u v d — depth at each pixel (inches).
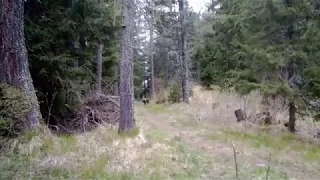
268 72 397.7
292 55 359.9
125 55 349.4
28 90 290.2
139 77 1332.4
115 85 644.1
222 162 287.3
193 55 837.8
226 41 604.1
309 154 327.0
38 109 300.8
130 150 295.0
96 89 486.3
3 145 261.0
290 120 432.5
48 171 224.5
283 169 275.3
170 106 743.1
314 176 259.4
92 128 382.3
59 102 369.7
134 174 235.1
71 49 376.2
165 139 358.0
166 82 1242.0
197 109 621.9
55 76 346.9
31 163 233.6
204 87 847.1
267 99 491.8
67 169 231.9
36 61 335.9
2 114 261.6
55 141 291.0
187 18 762.8
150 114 627.8
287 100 418.6
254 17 397.7
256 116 508.1
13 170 216.4
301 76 387.5
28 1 334.0
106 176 226.4
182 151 310.2
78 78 380.5
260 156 316.2
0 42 283.0
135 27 359.3
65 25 335.6
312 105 385.4
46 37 332.2
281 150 341.4
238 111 510.0
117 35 447.5
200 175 245.0
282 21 381.1
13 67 282.5
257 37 399.9
